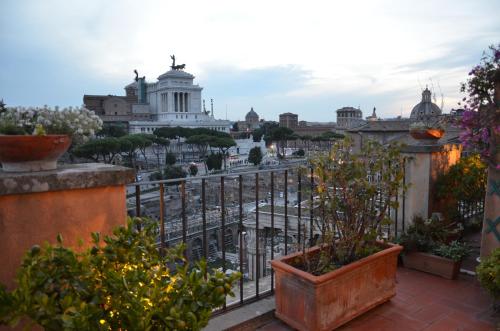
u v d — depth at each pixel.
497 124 3.57
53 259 1.51
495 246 3.69
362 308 2.99
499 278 2.84
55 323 1.44
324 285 2.67
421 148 4.62
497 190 3.64
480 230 5.45
